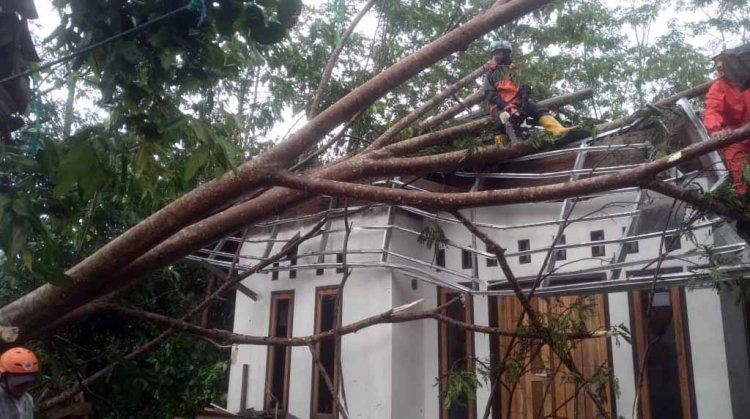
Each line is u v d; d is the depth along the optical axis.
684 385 6.09
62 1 3.58
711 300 6.09
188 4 3.45
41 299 4.41
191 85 3.84
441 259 7.80
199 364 9.91
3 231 3.14
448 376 5.80
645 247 6.34
